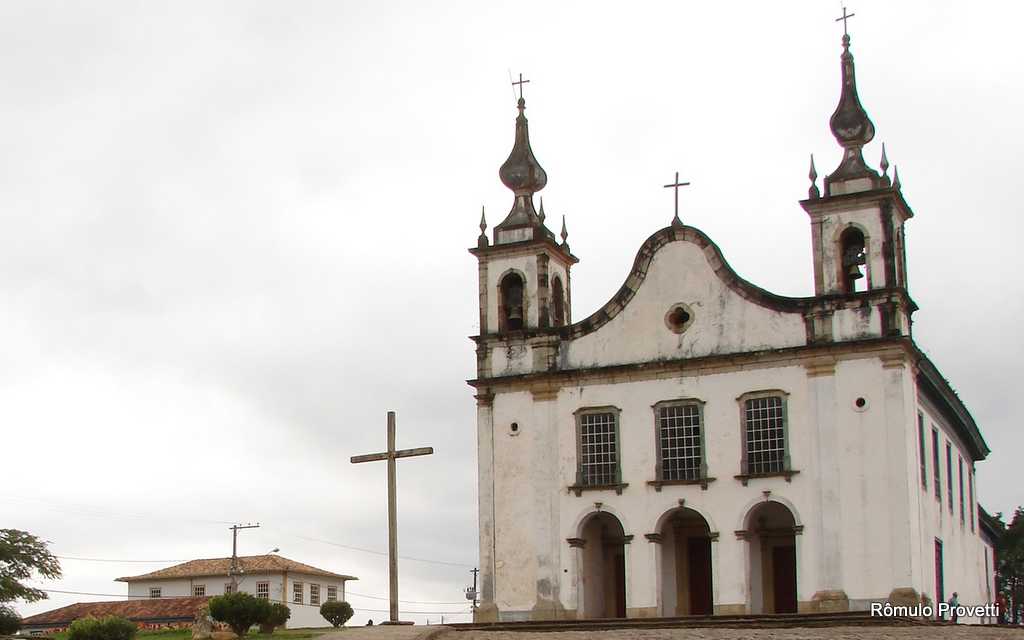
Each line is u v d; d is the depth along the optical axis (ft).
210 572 311.27
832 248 165.89
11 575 239.91
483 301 182.50
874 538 157.79
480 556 175.22
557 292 185.78
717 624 150.92
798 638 121.70
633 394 171.73
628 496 169.48
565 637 128.98
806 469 161.89
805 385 163.63
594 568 174.09
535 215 184.65
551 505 172.96
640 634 129.80
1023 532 305.12
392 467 145.48
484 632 135.33
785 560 168.76
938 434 183.52
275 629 197.47
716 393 167.73
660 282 172.96
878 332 161.58
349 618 266.98
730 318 168.76
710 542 171.53
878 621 145.18
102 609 297.94
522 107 189.26
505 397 178.19
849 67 171.22
